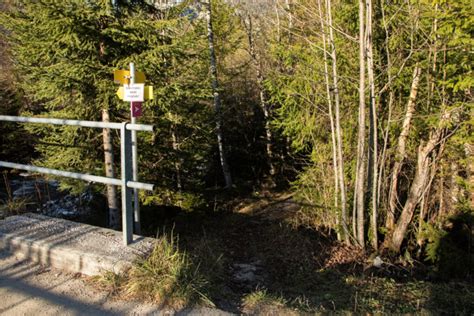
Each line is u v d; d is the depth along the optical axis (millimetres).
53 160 8406
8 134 14086
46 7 6523
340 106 8906
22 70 9141
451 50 6492
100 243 3289
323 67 8602
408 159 8039
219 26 14414
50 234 3469
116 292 2803
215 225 10734
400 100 8141
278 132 15258
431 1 5934
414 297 4582
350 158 8992
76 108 7688
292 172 16328
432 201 8062
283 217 11000
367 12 6945
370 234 7973
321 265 7121
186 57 8445
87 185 8906
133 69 3836
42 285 2906
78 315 2541
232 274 5273
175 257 3031
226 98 15812
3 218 4062
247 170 17172
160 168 10578
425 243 7953
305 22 8539
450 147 7238
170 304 2672
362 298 4156
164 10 8484
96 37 7195
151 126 3000
